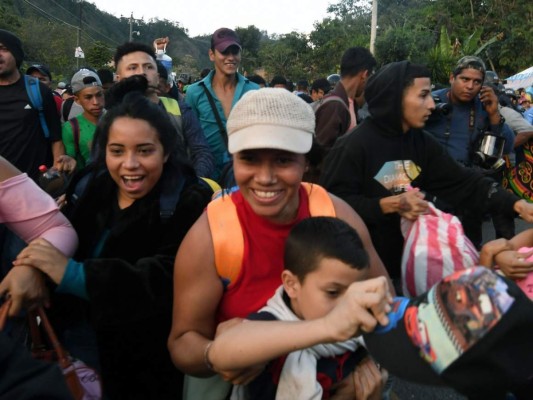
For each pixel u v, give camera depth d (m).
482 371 1.05
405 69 2.69
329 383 1.55
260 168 1.59
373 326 1.20
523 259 2.12
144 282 1.83
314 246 1.49
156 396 2.08
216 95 4.43
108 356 2.05
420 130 2.89
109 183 2.04
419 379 1.13
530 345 1.06
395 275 2.90
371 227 2.77
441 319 1.09
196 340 1.60
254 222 1.65
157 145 1.95
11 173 1.93
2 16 45.38
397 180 2.80
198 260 1.64
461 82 4.19
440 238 2.38
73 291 1.78
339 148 2.84
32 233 1.93
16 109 4.19
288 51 43.47
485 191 2.82
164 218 1.98
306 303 1.53
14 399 1.15
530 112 9.50
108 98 2.54
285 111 1.54
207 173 3.66
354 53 4.12
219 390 1.70
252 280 1.67
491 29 25.98
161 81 4.50
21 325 1.90
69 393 1.23
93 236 2.05
